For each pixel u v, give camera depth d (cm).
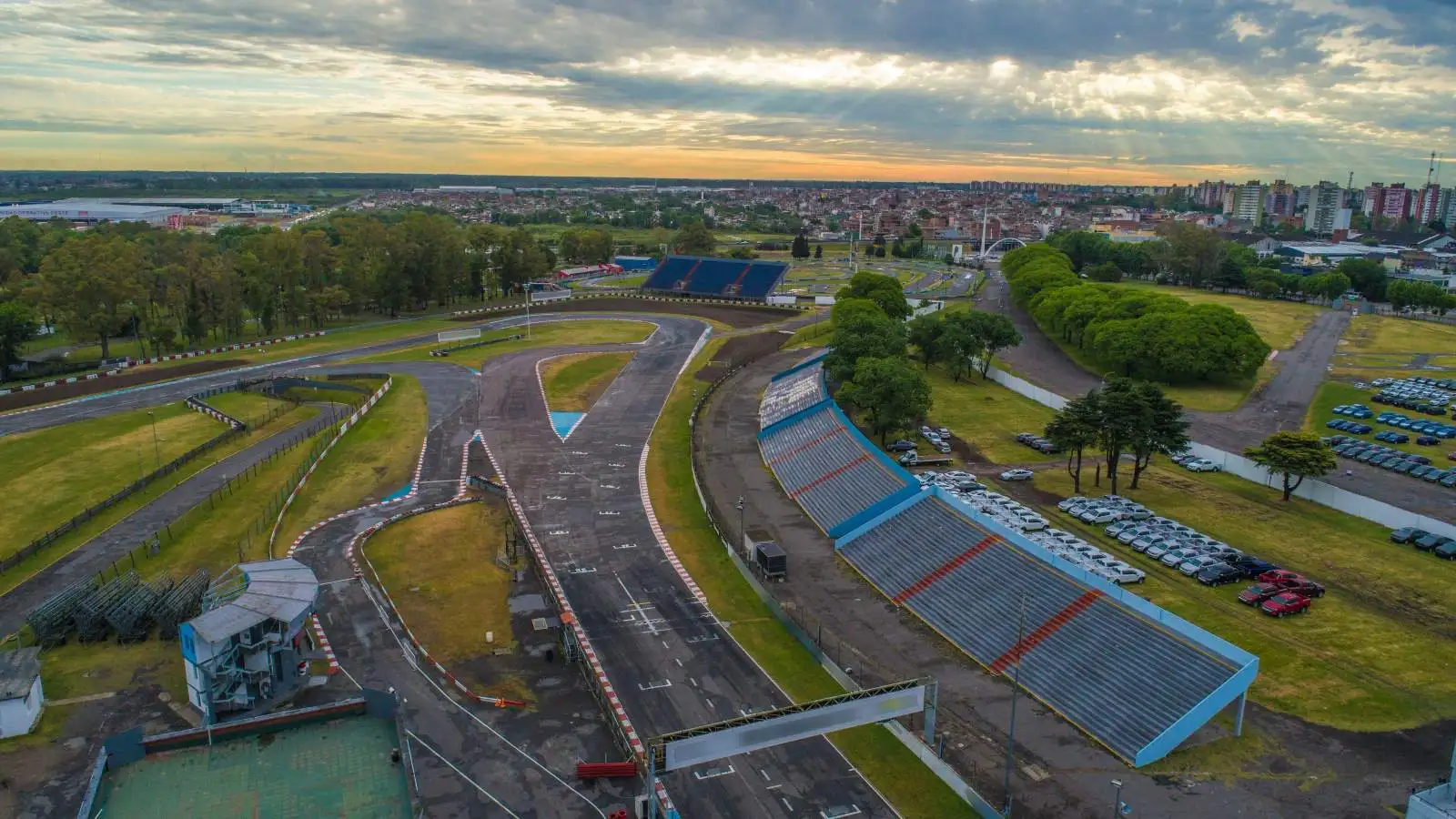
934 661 8494
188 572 10225
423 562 10650
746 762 7038
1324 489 12250
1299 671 8094
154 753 6138
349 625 9094
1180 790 6575
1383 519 11494
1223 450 14525
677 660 8475
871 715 6588
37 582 10012
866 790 6706
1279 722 7375
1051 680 7962
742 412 17188
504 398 18162
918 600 9581
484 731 7375
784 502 12631
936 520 10656
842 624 9181
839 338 17450
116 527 11594
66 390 18888
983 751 7100
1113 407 12375
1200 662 7475
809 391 16562
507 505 12481
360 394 18588
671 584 10081
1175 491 12812
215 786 5831
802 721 6300
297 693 7800
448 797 6562
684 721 7494
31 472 13688
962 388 19275
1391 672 8081
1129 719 7294
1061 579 8981
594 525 11781
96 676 8112
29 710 7269
